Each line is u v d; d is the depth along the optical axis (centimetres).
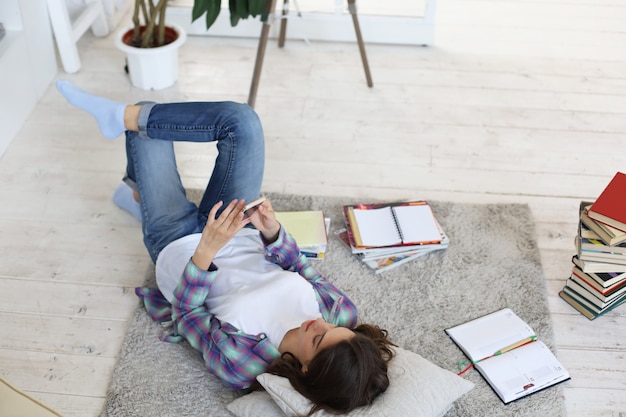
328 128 300
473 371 207
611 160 288
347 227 246
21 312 221
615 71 341
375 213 248
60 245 243
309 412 169
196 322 199
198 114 211
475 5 388
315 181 273
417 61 345
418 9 347
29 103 299
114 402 195
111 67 330
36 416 151
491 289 231
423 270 237
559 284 236
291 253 210
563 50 354
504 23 375
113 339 214
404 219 246
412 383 178
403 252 239
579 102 319
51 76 318
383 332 213
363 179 275
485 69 339
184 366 205
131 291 229
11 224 249
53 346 212
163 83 317
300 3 347
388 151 289
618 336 220
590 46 358
